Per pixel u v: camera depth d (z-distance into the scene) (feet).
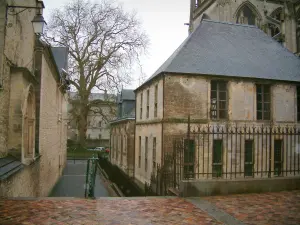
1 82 25.04
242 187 27.58
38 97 37.78
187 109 51.90
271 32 117.29
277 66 60.80
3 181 22.17
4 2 25.20
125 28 111.04
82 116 116.26
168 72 51.03
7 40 26.66
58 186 58.65
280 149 56.90
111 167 104.27
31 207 21.08
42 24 28.58
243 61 59.00
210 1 121.80
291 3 101.60
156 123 55.47
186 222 19.02
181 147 32.50
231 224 18.83
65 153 94.12
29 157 33.78
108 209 21.58
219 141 53.16
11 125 28.45
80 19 107.96
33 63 37.96
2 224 17.39
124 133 85.71
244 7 117.80
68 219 18.84
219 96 54.39
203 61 55.42
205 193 26.63
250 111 55.21
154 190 51.78
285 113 57.57
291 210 22.06
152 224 18.47
